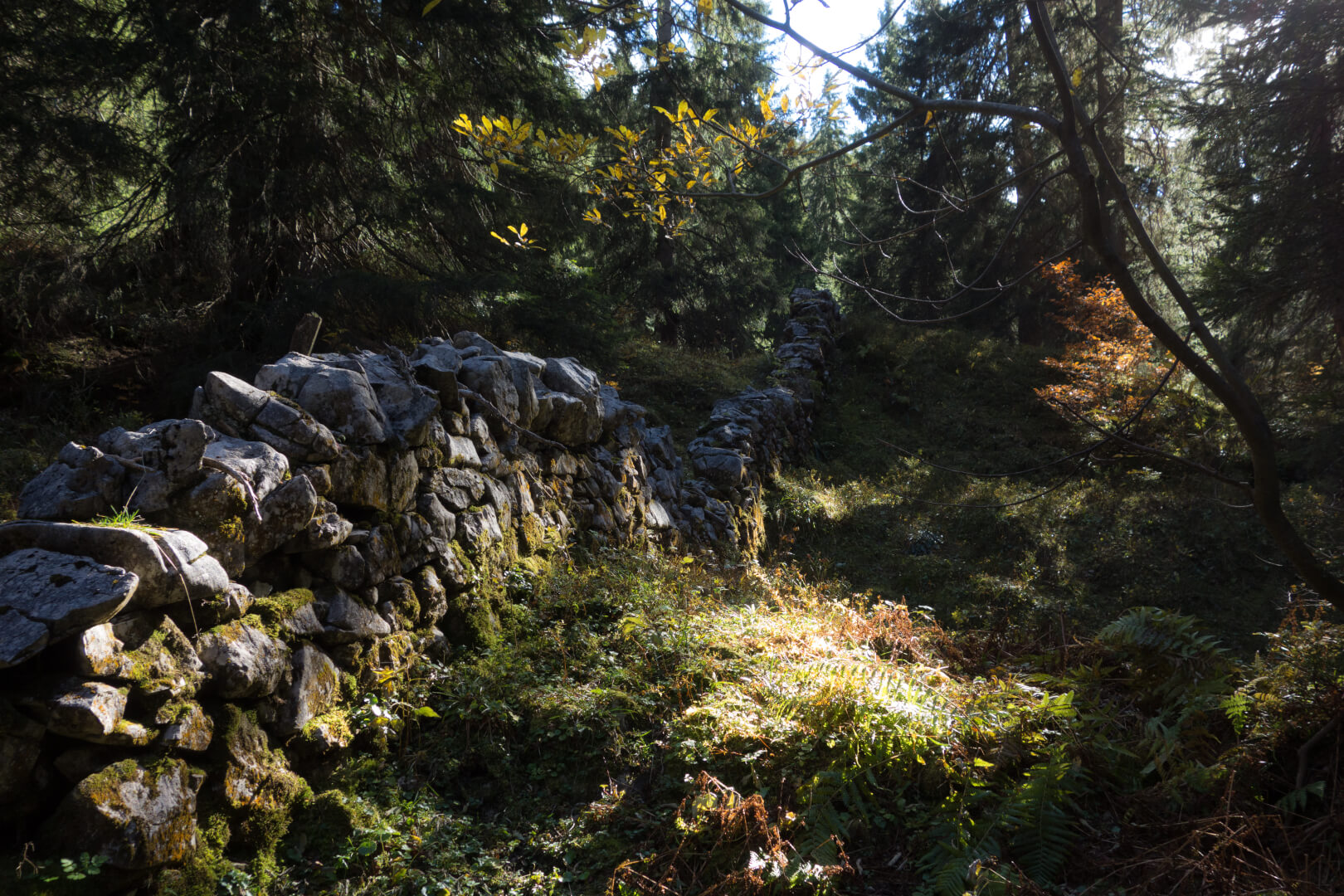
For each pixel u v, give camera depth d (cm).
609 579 541
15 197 819
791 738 372
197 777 273
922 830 331
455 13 989
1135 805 348
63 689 245
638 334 1803
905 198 2184
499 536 495
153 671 268
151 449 315
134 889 248
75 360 890
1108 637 462
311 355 448
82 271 866
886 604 599
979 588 906
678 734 382
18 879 225
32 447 710
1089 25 317
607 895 295
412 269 1143
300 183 938
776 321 2481
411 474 425
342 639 355
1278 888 277
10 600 247
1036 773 338
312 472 361
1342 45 886
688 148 366
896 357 1723
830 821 321
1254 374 1108
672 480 830
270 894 282
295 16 950
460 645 435
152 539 276
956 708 386
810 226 2564
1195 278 1596
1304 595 831
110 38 849
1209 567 998
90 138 798
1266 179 957
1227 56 992
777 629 502
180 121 910
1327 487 1047
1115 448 1325
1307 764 338
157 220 962
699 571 639
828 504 1106
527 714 393
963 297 2109
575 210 1164
